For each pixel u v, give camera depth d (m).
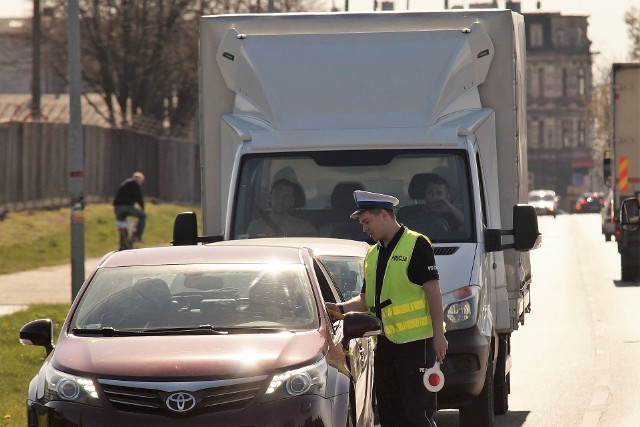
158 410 20.69
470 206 32.25
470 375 29.20
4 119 108.31
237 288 23.97
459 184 32.59
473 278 30.28
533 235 31.20
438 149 33.06
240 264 24.64
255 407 20.77
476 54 33.97
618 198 75.12
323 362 21.78
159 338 22.39
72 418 20.81
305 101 34.16
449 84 33.88
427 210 32.50
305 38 34.81
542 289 75.19
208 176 35.12
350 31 34.91
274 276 24.23
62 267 80.56
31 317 52.38
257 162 33.72
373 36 34.69
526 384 39.88
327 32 34.97
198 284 24.08
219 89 35.22
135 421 20.59
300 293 23.81
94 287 24.27
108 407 20.80
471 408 31.05
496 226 33.94
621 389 38.47
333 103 34.03
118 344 22.14
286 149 33.56
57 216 109.56
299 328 22.98
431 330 24.23
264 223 33.38
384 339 24.28
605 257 104.88
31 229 100.00
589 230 159.62
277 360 21.36
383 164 33.19
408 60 34.19
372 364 26.23
